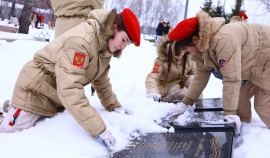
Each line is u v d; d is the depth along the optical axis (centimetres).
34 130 226
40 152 190
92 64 232
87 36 221
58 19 355
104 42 225
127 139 223
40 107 243
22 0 2845
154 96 351
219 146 198
